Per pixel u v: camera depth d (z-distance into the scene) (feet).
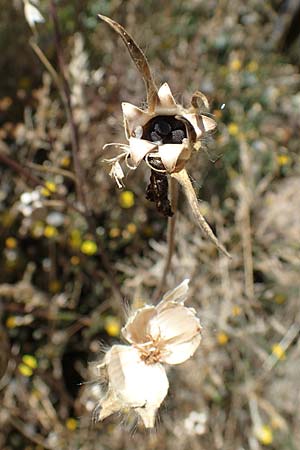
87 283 1.06
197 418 0.98
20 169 0.86
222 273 1.05
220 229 1.08
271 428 1.02
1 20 1.17
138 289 0.96
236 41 1.26
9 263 1.04
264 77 1.26
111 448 0.98
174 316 0.67
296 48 1.42
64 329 1.03
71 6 1.20
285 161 1.19
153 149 0.60
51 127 1.04
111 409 0.64
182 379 0.99
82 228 1.04
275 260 1.10
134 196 1.08
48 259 1.05
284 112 1.27
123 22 1.22
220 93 1.17
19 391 0.99
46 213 1.01
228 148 1.12
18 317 1.00
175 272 1.03
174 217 0.74
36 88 1.16
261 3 1.36
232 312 1.03
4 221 1.03
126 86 1.11
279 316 1.09
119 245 1.08
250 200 1.10
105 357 0.67
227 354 1.03
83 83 1.06
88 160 1.06
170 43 1.21
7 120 1.15
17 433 1.01
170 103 0.60
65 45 1.19
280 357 1.04
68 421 0.99
